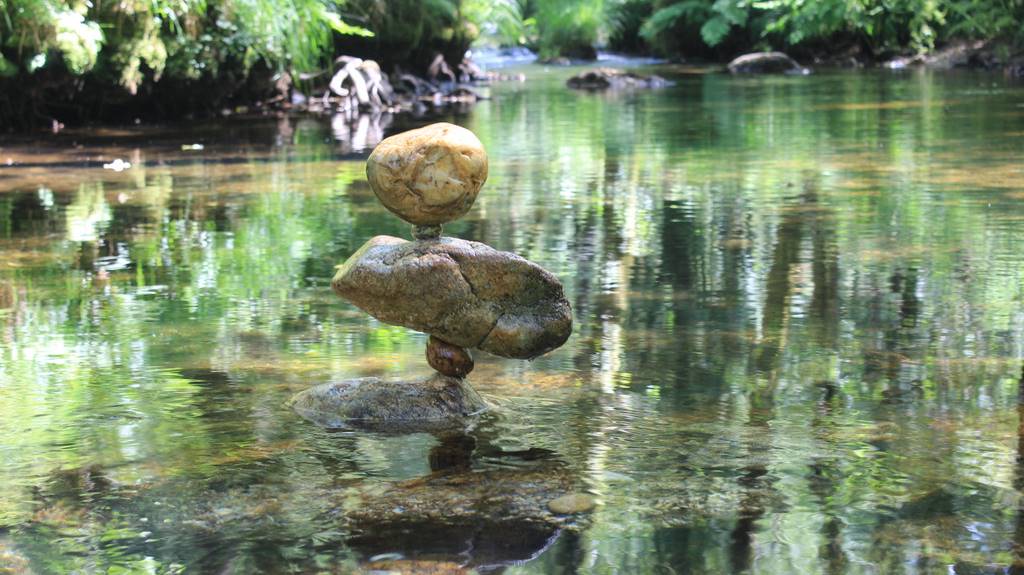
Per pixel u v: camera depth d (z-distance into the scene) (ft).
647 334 14.48
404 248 11.63
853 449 10.15
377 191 11.62
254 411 11.48
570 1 102.12
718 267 18.65
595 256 19.75
